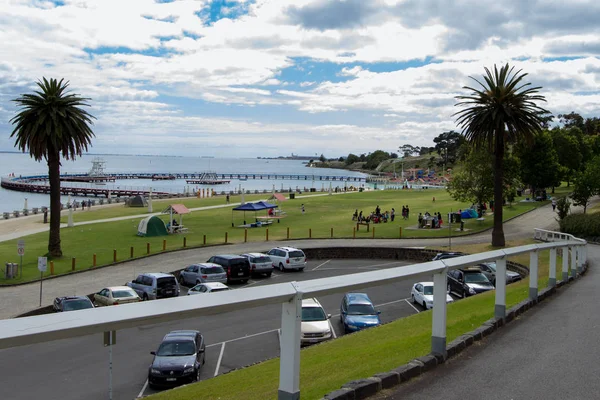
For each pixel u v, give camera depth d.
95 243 44.50
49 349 17.42
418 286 24.67
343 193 106.06
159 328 20.47
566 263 17.06
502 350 7.71
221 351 17.03
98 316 3.64
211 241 45.69
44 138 36.19
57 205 37.69
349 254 42.00
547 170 77.38
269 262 33.56
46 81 36.41
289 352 4.82
